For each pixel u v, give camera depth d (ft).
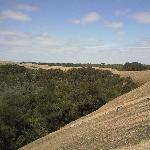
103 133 54.39
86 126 70.18
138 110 61.11
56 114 112.78
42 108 114.11
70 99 122.93
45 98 120.16
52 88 136.26
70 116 115.03
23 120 102.53
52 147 67.56
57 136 80.18
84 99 122.01
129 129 49.01
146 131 44.91
